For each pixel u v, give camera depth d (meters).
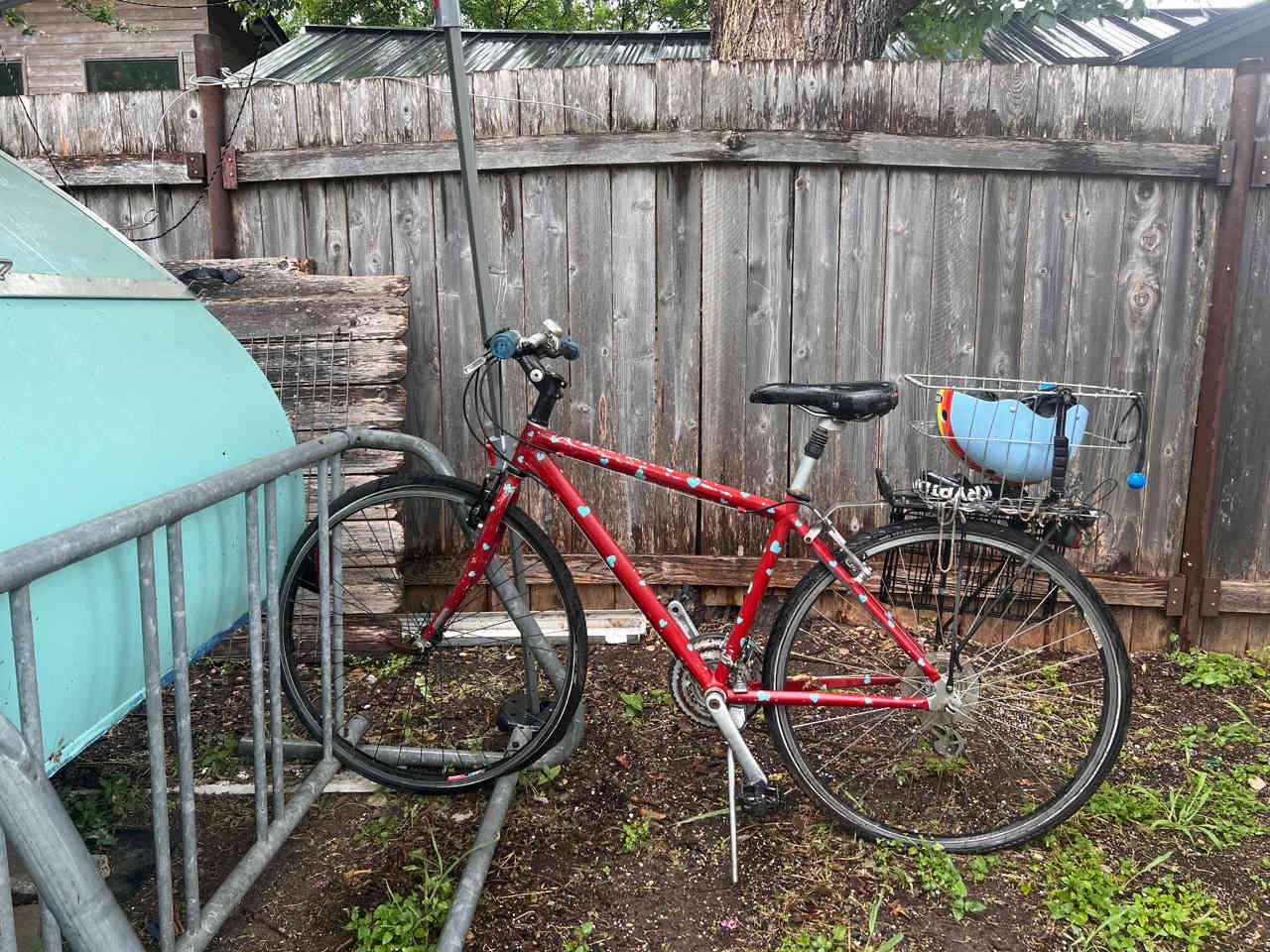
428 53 6.71
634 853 2.21
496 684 3.07
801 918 1.98
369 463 3.28
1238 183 3.12
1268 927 1.96
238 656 3.22
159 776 1.61
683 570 3.55
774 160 3.25
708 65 3.25
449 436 3.56
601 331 3.46
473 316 3.48
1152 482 3.38
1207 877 2.13
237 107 3.43
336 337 3.28
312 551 2.42
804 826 2.31
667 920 1.98
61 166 3.47
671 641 2.23
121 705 1.62
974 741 2.65
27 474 1.39
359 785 2.48
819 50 4.34
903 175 3.28
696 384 3.47
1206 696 3.11
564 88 3.30
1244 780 2.55
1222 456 3.35
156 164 3.44
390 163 3.35
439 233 3.43
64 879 1.07
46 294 1.70
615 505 3.59
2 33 8.88
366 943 1.88
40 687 1.36
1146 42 6.76
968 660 2.22
